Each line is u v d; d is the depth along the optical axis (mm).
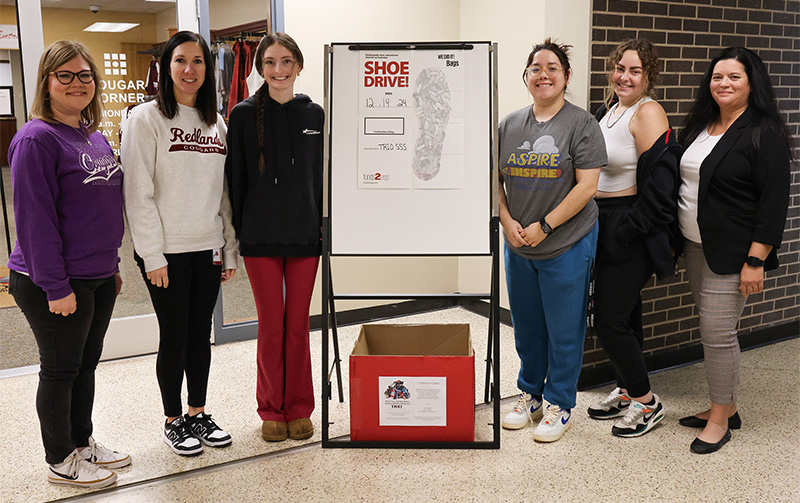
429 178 2701
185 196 2520
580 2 3094
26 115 3438
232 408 3107
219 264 2678
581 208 2592
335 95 2691
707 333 2660
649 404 2844
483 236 2703
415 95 2688
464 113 2701
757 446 2684
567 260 2654
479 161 2703
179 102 2523
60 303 2152
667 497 2297
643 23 3211
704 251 2633
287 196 2629
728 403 2670
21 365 3648
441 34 4660
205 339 2713
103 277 2309
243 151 2650
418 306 4797
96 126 2367
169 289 2555
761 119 2506
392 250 2699
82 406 2471
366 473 2496
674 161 2652
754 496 2299
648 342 3527
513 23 4238
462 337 3002
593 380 3328
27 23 3350
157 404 3160
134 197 2447
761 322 3949
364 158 2701
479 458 2607
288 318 2746
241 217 2686
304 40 4121
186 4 3730
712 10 3402
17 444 2762
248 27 4016
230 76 4004
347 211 2703
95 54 3529
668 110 3375
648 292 3477
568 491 2344
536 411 2967
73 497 2348
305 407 2820
